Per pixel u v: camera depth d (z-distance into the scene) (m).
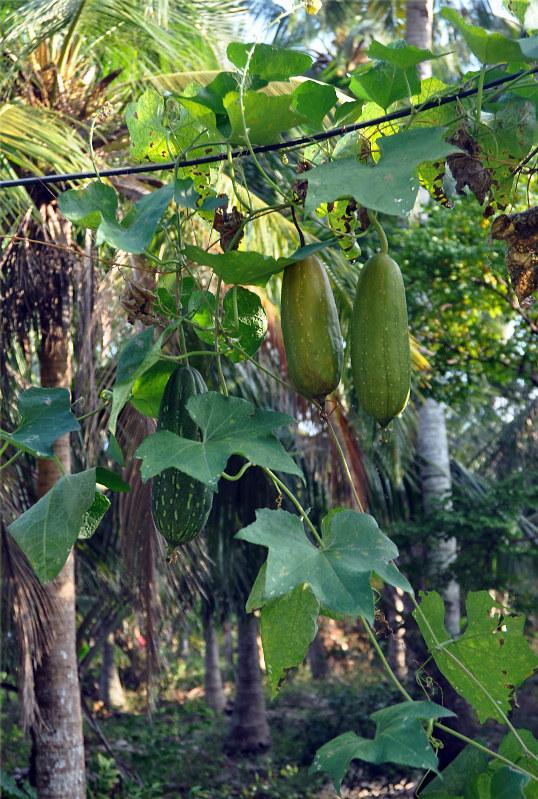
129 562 6.68
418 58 1.58
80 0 5.84
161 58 7.25
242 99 1.60
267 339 6.61
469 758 1.65
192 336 5.59
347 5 13.66
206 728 15.66
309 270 1.63
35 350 7.27
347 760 1.35
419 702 1.47
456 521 9.61
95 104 6.19
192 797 11.31
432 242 8.23
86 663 10.90
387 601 10.06
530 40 1.57
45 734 6.29
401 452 7.90
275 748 13.59
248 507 9.14
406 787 10.45
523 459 15.18
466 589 9.90
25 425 1.64
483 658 1.70
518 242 1.86
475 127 1.84
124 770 10.73
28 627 6.27
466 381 9.24
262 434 1.42
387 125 1.91
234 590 10.73
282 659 1.60
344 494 6.96
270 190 6.34
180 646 22.84
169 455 1.36
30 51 5.93
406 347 1.55
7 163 5.51
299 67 1.70
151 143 2.01
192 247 1.56
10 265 6.03
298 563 1.27
